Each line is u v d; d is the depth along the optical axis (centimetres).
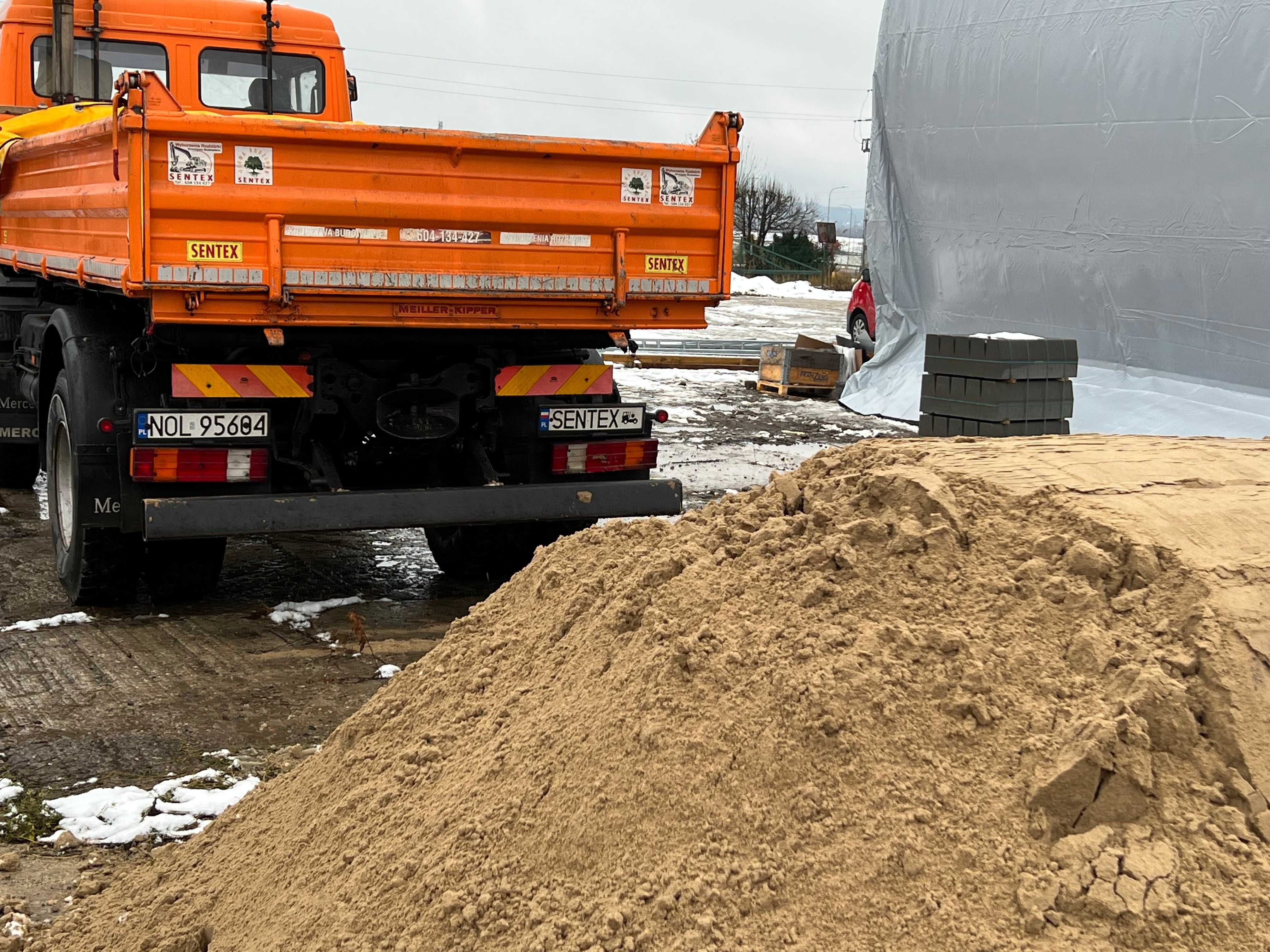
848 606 246
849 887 202
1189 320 1080
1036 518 258
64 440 572
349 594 621
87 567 551
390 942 224
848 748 219
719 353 1881
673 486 604
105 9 715
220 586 630
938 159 1310
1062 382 988
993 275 1267
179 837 353
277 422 555
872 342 1662
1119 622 231
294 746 421
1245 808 206
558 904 215
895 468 276
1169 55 1055
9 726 434
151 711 451
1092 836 200
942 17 1277
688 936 200
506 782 245
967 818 207
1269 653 221
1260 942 188
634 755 231
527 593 328
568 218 541
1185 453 313
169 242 480
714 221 571
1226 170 1025
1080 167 1148
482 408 579
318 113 779
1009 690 224
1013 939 190
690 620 257
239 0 745
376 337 543
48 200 614
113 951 271
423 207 514
